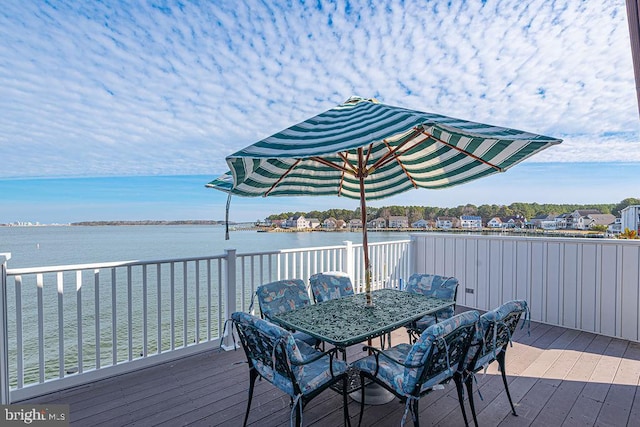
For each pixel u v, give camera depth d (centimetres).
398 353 241
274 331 186
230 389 275
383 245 536
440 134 266
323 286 331
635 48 167
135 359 306
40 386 262
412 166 346
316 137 205
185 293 335
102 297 1049
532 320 451
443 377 201
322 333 217
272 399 260
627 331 380
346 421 216
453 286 323
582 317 411
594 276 402
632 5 167
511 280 473
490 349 222
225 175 305
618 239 388
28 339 733
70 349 684
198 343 344
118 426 227
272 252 396
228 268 357
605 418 236
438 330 180
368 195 410
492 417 237
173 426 228
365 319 244
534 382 285
